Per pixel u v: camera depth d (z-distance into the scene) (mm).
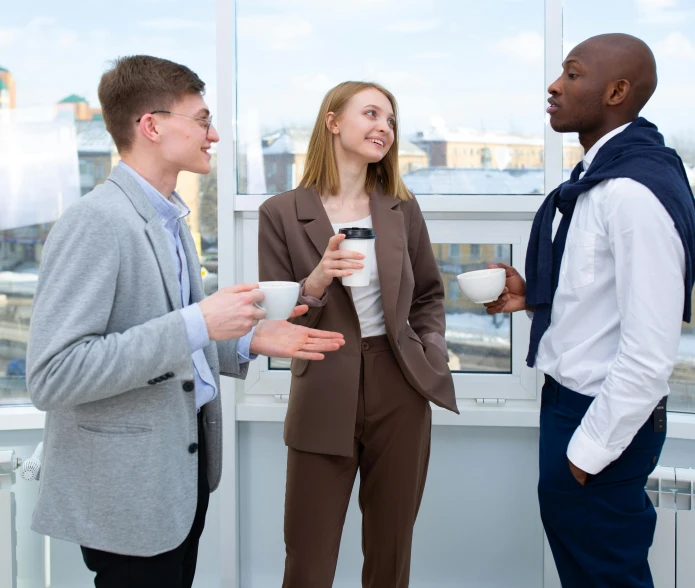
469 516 1979
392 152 1521
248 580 2021
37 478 1650
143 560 1038
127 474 1004
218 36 1859
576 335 1267
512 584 1979
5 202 1927
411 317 1605
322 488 1448
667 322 1122
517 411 1896
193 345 966
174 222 1134
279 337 1225
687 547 1633
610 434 1147
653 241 1121
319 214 1456
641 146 1201
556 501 1289
